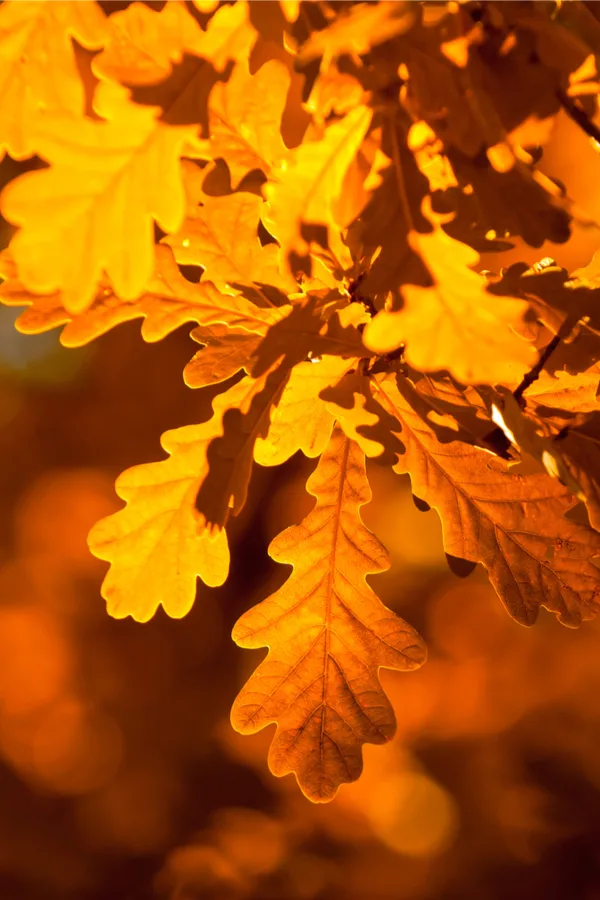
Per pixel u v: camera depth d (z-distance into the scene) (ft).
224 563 2.91
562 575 2.91
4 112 2.74
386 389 2.87
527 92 2.70
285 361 2.81
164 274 2.85
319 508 2.94
